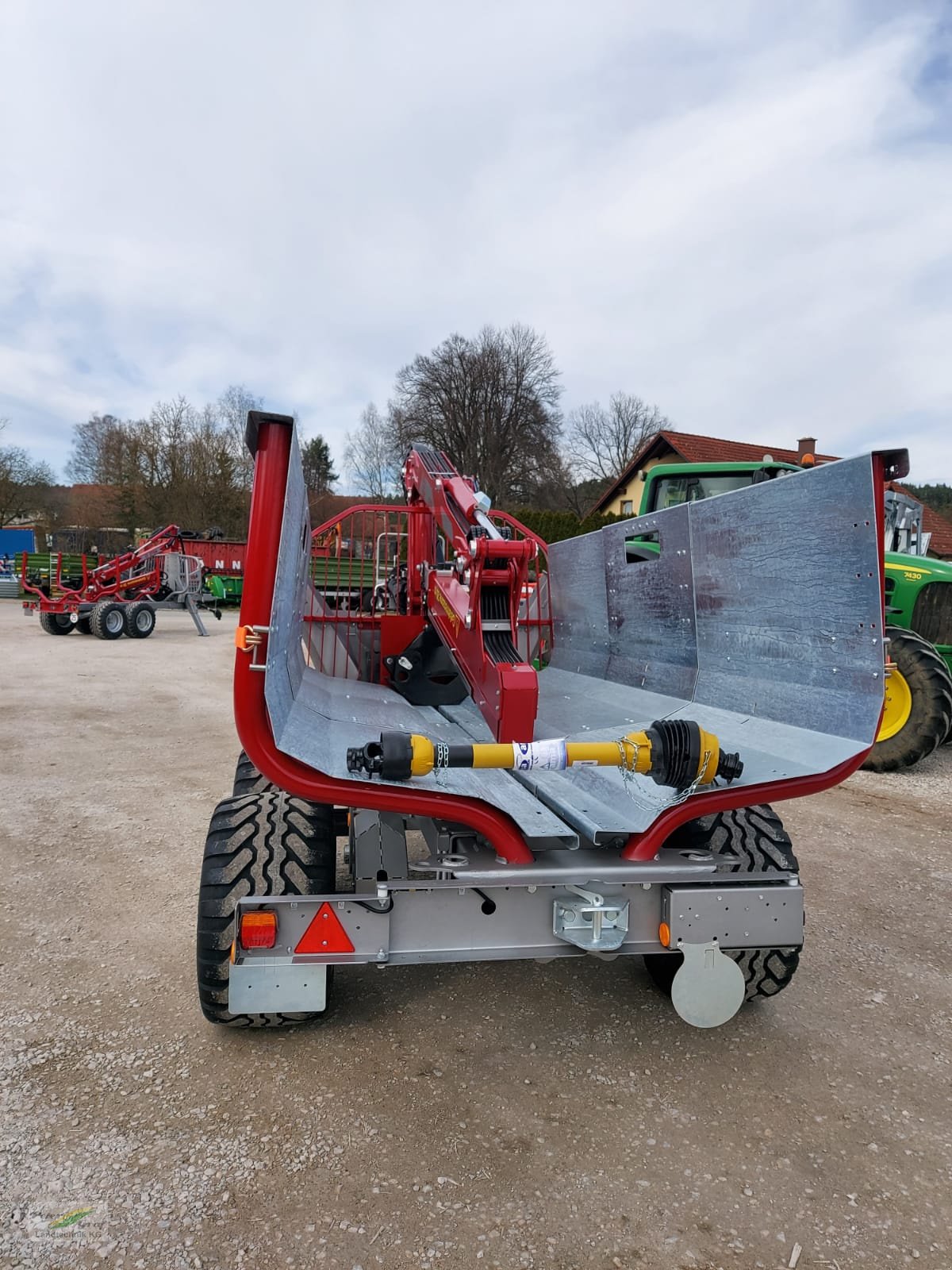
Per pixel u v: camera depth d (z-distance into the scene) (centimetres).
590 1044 251
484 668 314
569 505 4972
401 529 469
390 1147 200
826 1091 229
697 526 303
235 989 208
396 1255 168
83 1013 258
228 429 4672
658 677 342
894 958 316
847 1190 191
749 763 237
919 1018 271
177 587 1630
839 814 511
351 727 256
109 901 346
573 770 299
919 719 592
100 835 430
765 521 258
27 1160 192
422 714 359
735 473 628
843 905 367
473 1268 165
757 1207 184
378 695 369
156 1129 204
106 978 281
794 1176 195
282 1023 243
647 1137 207
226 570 2580
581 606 431
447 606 366
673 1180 192
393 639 415
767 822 245
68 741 662
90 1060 233
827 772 213
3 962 290
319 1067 233
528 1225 177
